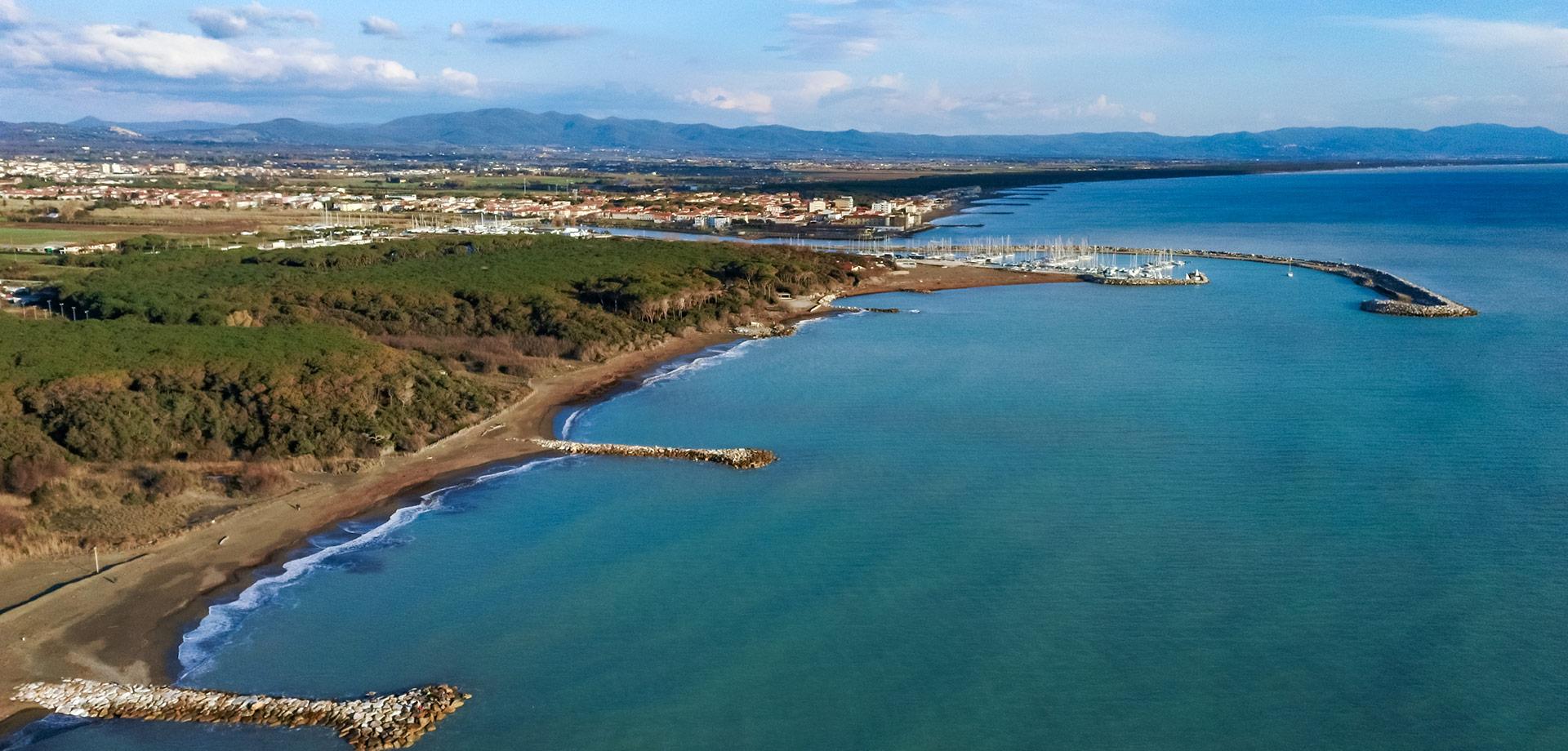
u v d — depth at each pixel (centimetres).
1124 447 10056
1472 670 6006
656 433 10800
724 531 8138
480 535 8112
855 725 5625
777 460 9869
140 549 7731
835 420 11200
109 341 11038
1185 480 9094
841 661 6225
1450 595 6869
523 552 7800
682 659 6266
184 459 9325
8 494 8081
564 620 6738
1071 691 5888
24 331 11281
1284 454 9769
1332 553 7531
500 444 10381
